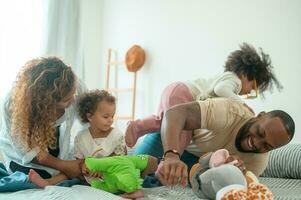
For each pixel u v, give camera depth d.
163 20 3.23
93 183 1.28
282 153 1.97
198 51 2.99
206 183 1.12
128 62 3.33
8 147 1.43
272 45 2.60
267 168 1.97
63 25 3.05
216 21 2.89
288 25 2.54
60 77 1.29
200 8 2.99
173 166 1.07
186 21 3.08
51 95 1.28
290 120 1.19
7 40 2.79
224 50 2.84
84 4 3.52
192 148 1.53
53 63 1.32
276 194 1.41
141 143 1.73
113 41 3.58
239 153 1.39
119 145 1.52
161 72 3.22
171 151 1.14
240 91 2.03
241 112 1.36
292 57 2.51
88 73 3.56
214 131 1.37
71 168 1.36
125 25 3.49
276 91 2.54
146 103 3.32
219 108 1.33
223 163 1.16
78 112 1.53
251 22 2.71
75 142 1.51
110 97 1.52
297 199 1.27
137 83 3.39
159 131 1.66
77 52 3.13
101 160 1.28
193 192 1.26
